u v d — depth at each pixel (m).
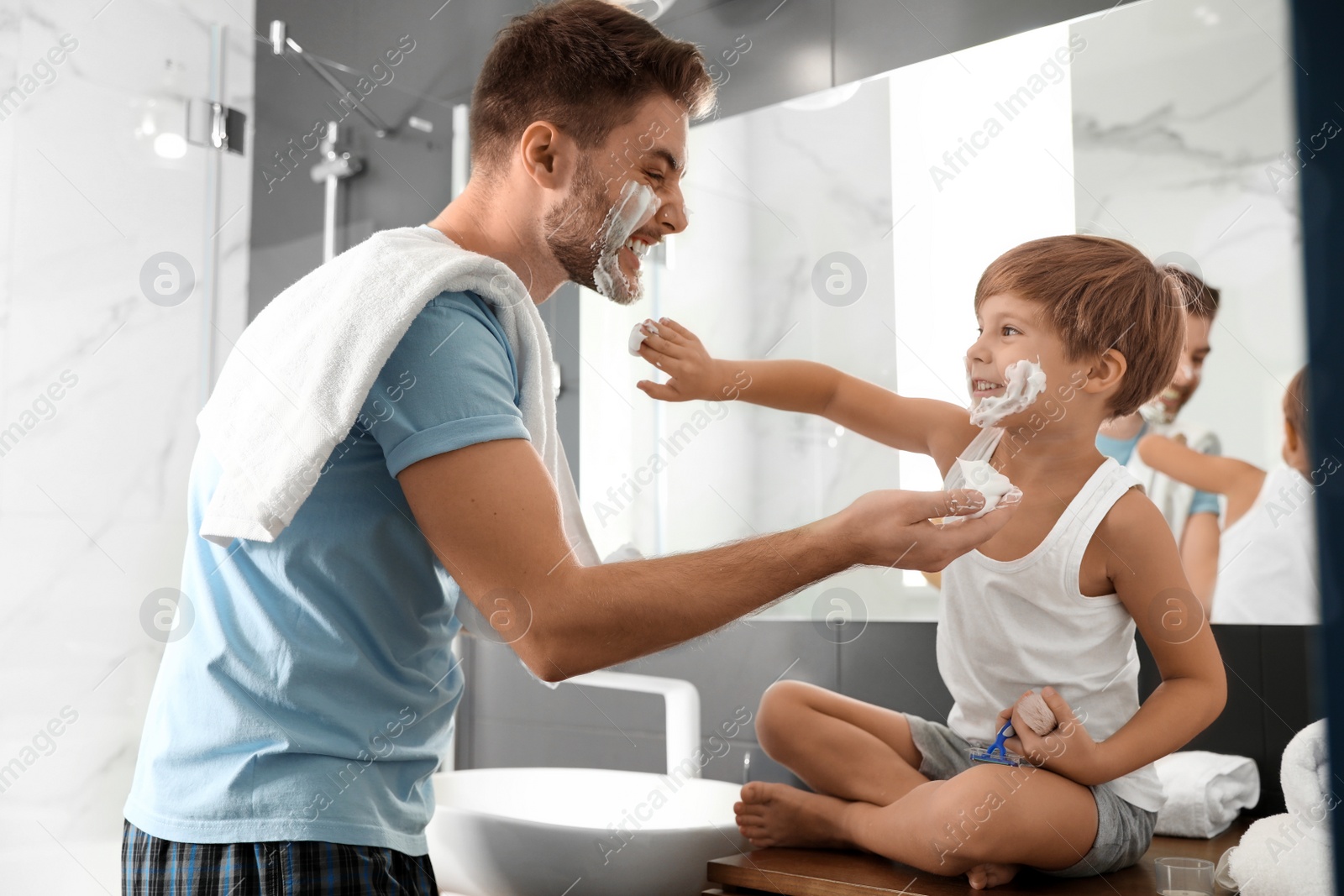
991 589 1.07
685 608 0.73
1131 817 0.96
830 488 1.28
